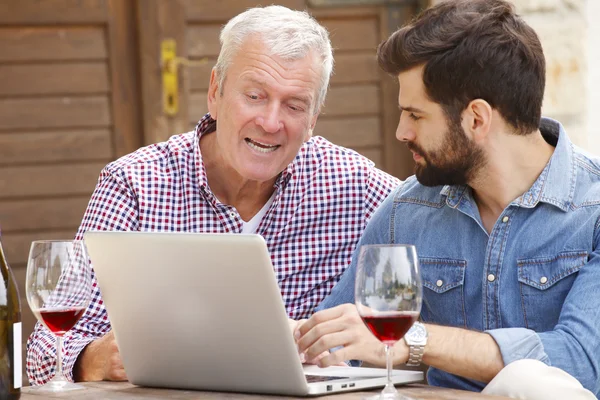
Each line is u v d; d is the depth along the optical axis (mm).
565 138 2566
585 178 2531
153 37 5031
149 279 2152
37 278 2221
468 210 2621
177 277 2109
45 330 2906
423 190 2779
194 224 3092
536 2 5234
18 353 2162
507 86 2430
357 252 2861
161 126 5055
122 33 5012
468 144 2465
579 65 5316
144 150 3176
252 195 3111
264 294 2014
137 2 4996
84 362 2689
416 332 2230
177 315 2158
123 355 2309
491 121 2459
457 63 2410
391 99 5477
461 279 2623
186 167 3100
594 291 2355
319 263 3170
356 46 5414
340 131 5398
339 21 5383
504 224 2557
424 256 2701
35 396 2186
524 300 2527
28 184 4887
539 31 5262
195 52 5109
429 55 2424
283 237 3148
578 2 5297
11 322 2162
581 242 2471
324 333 2197
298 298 3150
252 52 2852
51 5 4883
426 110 2469
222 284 2057
